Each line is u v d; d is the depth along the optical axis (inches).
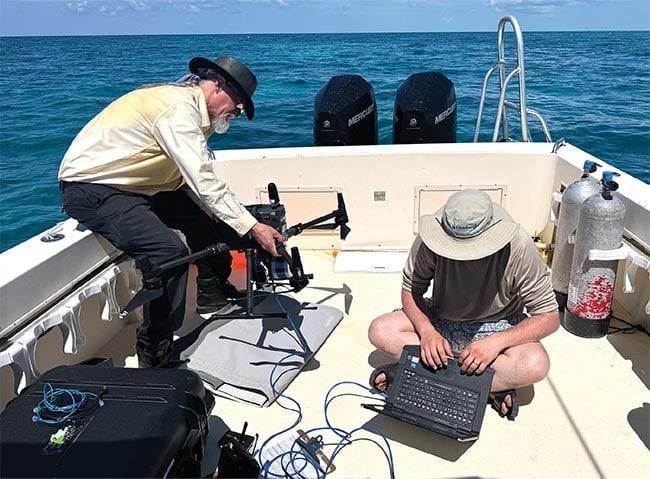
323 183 118.9
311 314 99.7
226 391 82.7
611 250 84.0
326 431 75.0
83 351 90.1
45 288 74.6
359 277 115.3
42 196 285.1
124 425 55.1
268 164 117.9
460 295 75.5
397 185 118.3
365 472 67.9
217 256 99.4
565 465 67.9
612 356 87.7
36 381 61.4
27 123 453.7
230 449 63.5
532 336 71.8
